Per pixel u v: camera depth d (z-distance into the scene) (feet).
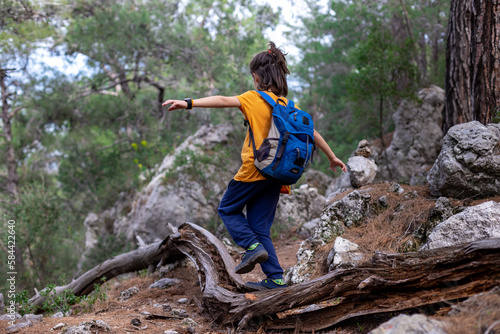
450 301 7.04
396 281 7.44
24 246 31.71
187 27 58.39
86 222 46.93
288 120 8.77
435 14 38.11
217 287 10.36
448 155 11.66
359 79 30.09
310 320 8.52
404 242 11.12
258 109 8.96
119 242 36.27
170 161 38.58
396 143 32.19
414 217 11.71
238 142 38.73
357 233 12.40
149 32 53.98
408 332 5.52
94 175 55.52
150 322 9.79
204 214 33.12
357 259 10.78
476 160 11.12
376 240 11.59
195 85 61.05
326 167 43.57
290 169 8.55
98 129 60.03
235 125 39.99
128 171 52.44
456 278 7.07
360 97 30.89
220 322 9.66
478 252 6.87
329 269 11.19
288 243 21.80
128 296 13.50
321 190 35.35
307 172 36.63
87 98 58.03
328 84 51.37
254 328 8.95
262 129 8.89
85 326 8.42
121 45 51.26
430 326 5.60
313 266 12.05
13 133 58.23
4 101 51.62
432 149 30.83
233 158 37.68
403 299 7.52
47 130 55.52
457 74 17.34
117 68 55.26
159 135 55.67
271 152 8.54
